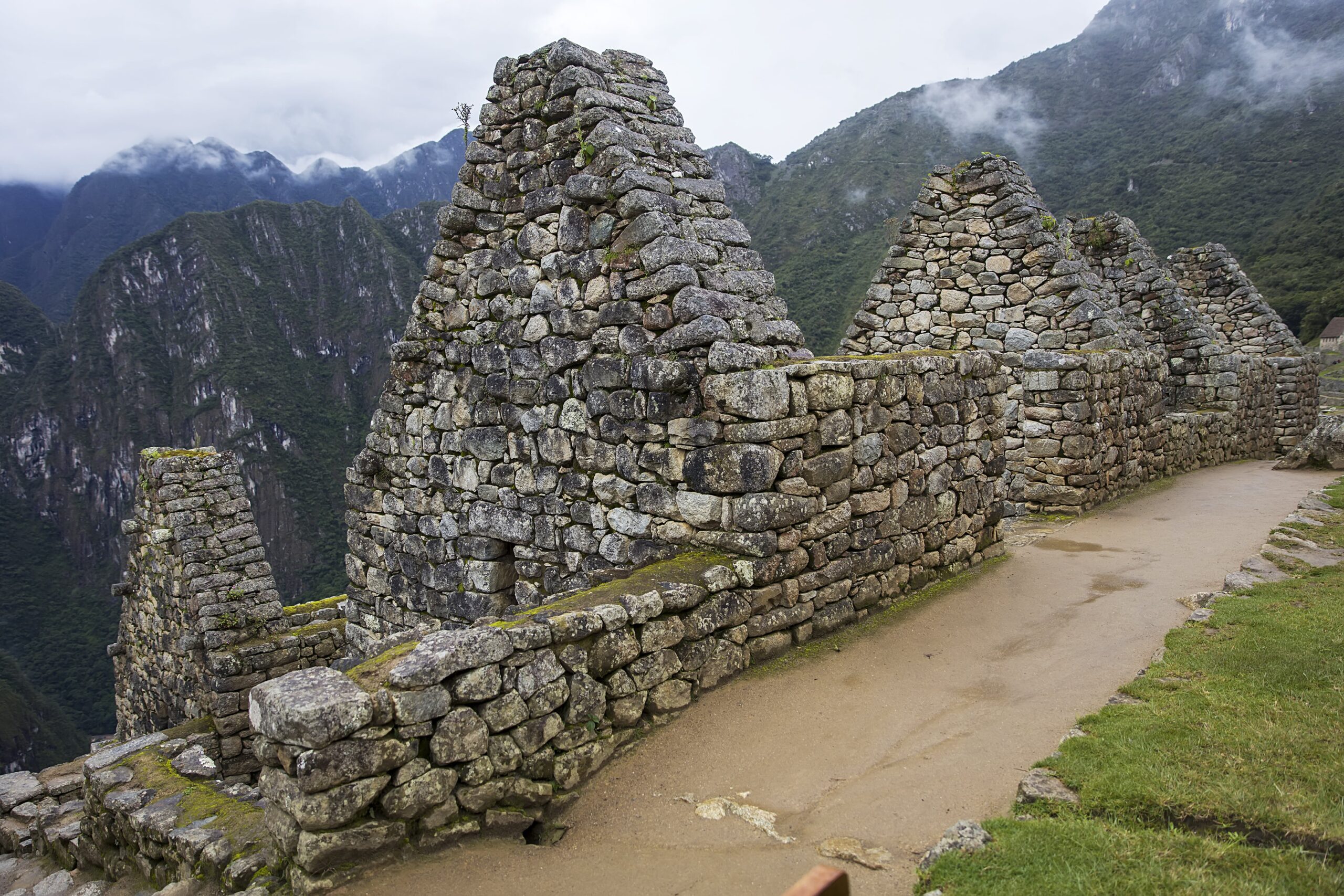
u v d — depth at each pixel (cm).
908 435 775
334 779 385
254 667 1021
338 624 1100
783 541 628
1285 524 966
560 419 761
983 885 329
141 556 1206
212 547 1057
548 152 770
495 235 825
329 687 408
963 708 557
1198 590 784
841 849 393
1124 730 455
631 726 521
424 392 908
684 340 646
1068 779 409
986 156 1347
